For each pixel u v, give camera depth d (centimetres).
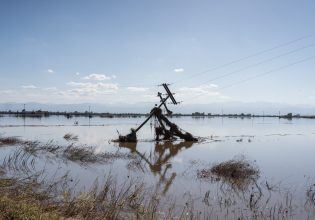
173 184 1945
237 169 2228
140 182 1964
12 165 2352
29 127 7081
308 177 2227
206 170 2316
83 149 3048
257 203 1588
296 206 1552
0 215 1007
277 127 9575
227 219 1362
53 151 3072
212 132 6825
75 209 1266
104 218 1229
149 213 1330
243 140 4938
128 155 3036
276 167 2614
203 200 1617
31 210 1094
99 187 1770
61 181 1884
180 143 4372
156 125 4703
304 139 5328
